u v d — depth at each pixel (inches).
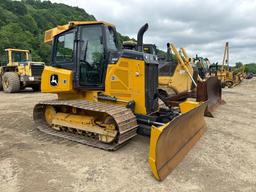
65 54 233.9
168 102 335.3
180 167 165.2
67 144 203.5
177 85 394.9
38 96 495.2
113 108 194.5
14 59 609.9
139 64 205.5
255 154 192.4
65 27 230.1
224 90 813.9
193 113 200.8
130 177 149.6
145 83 206.8
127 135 188.9
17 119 285.7
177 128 172.1
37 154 181.8
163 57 435.2
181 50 392.8
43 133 231.9
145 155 182.7
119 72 208.7
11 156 177.5
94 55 216.5
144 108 206.8
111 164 166.7
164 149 156.6
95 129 201.0
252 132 256.5
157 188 137.9
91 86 220.1
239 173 158.9
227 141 222.5
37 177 147.4
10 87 558.9
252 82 1391.5
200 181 147.0
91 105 202.8
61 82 230.5
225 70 949.8
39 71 566.3
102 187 137.7
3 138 217.8
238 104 458.0
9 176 148.1
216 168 165.2
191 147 199.8
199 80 386.3
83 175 150.9
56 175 150.3
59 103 212.1
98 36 213.3
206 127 259.4
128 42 234.4
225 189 138.8
